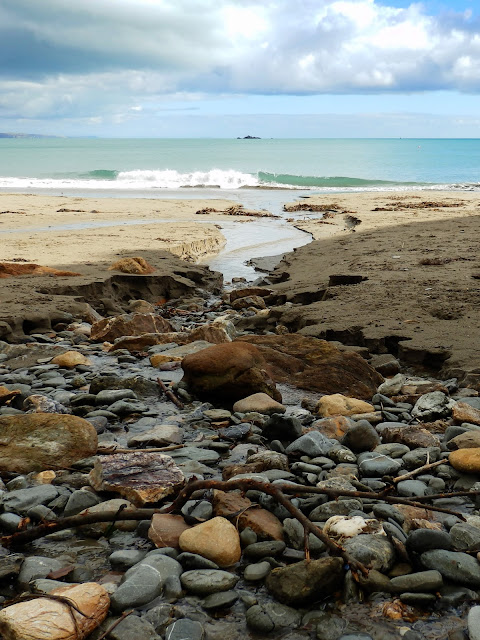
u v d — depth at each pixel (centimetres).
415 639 226
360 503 310
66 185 3775
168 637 228
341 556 253
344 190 3506
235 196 3078
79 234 1638
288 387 539
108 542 295
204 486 292
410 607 244
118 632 227
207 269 1292
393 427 425
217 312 991
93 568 273
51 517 314
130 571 259
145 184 3909
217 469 374
